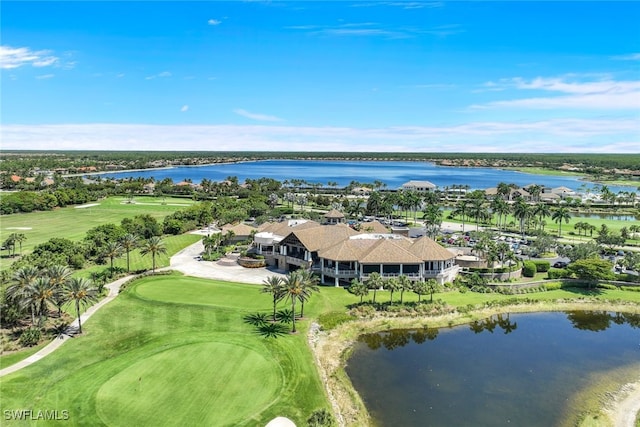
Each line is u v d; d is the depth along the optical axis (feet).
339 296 292.81
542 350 228.43
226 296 282.36
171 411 154.20
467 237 513.86
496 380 194.90
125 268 357.61
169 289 296.71
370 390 183.42
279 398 165.48
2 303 222.69
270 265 374.22
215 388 169.89
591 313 285.23
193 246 462.19
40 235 500.74
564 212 536.42
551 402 177.27
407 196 655.35
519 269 352.08
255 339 215.51
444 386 188.24
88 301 266.77
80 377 176.45
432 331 250.37
